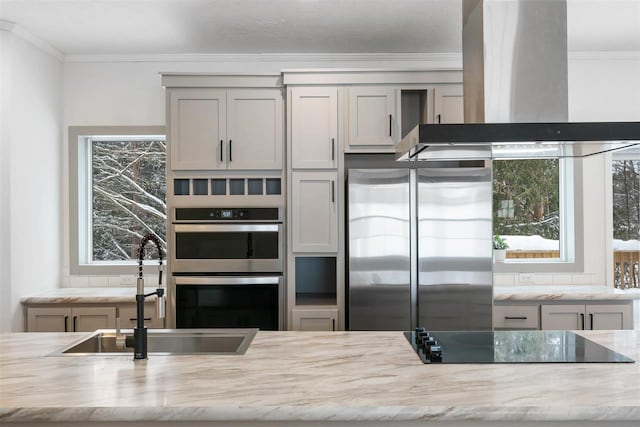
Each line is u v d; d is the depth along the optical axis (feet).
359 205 11.39
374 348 6.87
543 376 5.59
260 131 12.21
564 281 13.80
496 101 6.93
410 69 12.04
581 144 6.68
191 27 11.78
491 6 7.00
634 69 13.93
